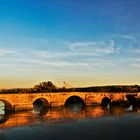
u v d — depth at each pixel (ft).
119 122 273.54
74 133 212.64
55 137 199.82
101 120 291.79
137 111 430.20
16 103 463.83
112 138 192.65
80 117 333.01
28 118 341.82
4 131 227.40
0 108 546.26
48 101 524.11
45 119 320.70
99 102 612.29
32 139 196.54
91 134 207.31
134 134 206.59
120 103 612.29
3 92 550.36
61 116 357.20
